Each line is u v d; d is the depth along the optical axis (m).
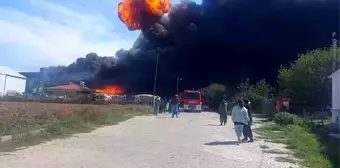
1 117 14.73
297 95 39.34
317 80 37.66
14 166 8.00
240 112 14.62
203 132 18.06
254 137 16.50
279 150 12.40
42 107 21.44
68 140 13.07
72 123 17.36
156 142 13.45
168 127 20.56
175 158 9.93
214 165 9.10
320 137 17.64
